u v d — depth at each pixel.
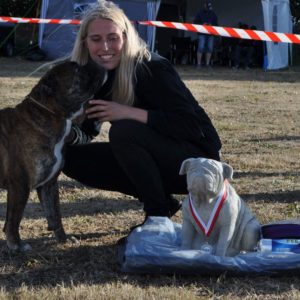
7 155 4.43
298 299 3.53
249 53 24.20
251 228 4.01
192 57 26.22
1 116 4.53
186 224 4.02
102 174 4.99
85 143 4.93
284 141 9.30
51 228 4.69
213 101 14.05
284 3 24.20
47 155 4.43
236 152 8.38
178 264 3.80
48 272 4.07
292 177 7.00
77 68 4.36
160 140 4.52
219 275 3.85
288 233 4.13
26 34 26.36
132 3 22.25
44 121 4.38
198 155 4.68
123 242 4.50
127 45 4.44
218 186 3.81
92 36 4.43
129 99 4.50
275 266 3.81
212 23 23.34
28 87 14.98
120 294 3.54
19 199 4.43
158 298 3.49
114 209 5.71
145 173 4.46
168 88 4.46
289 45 26.62
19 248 4.50
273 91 16.34
